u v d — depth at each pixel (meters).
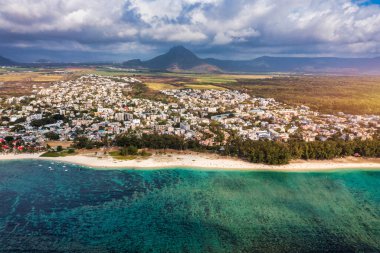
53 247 146.88
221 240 154.50
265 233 161.38
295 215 182.00
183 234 159.38
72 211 182.38
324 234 161.50
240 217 177.88
